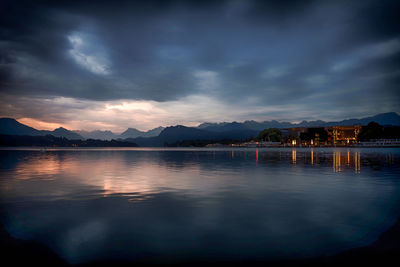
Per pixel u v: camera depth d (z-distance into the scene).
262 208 9.17
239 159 42.38
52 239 6.29
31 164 31.34
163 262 5.11
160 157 53.41
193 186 14.10
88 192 12.34
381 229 6.89
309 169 23.66
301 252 5.52
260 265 4.96
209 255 5.41
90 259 5.25
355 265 4.93
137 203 10.02
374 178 17.05
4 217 8.10
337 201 10.22
